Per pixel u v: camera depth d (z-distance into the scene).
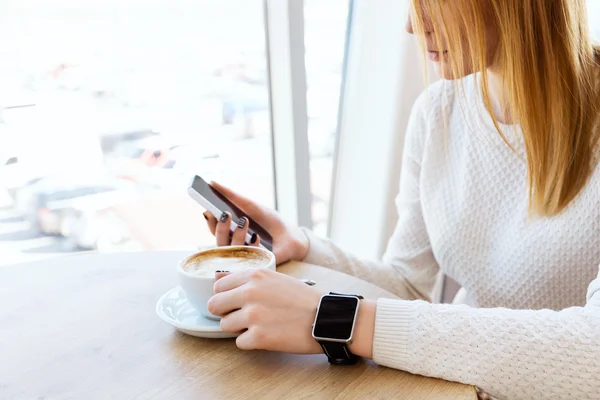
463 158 1.07
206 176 1.74
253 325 0.65
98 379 0.62
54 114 1.41
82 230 1.57
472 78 1.10
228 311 0.69
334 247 1.09
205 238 1.76
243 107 1.69
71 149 1.47
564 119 0.85
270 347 0.65
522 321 0.65
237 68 1.64
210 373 0.63
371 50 1.76
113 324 0.74
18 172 1.41
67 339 0.70
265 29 1.59
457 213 1.07
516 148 0.99
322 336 0.64
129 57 1.48
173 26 1.52
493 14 0.86
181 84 1.59
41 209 1.48
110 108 1.50
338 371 0.64
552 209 0.90
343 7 1.75
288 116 1.65
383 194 1.81
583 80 0.86
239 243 0.93
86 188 1.53
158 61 1.53
